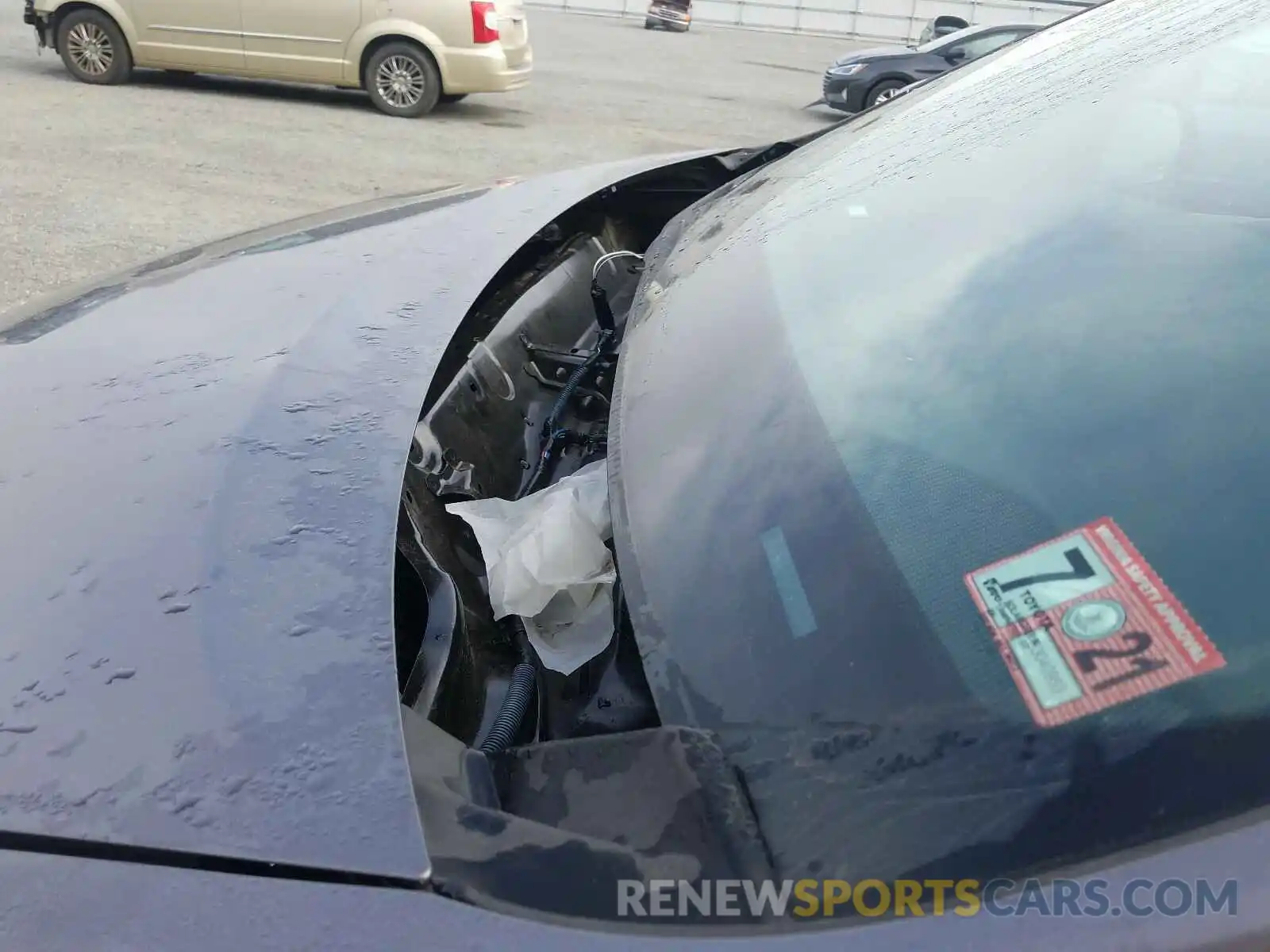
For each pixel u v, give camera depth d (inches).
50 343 58.7
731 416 47.3
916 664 34.5
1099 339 43.3
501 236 74.2
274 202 236.1
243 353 55.8
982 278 50.2
